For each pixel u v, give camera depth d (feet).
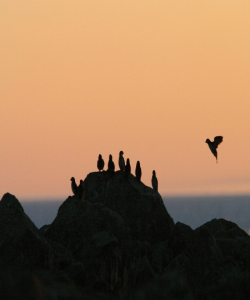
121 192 534.37
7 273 317.22
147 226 525.34
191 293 335.88
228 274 371.35
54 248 459.32
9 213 445.37
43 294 303.48
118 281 390.63
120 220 490.90
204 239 404.57
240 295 347.36
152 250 483.92
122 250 467.52
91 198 540.11
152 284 335.47
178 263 420.36
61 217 496.64
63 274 378.32
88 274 391.45
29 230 425.69
